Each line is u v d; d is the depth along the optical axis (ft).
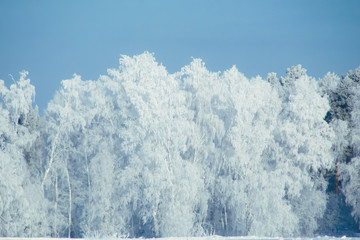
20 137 171.01
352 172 178.60
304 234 174.70
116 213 169.58
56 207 175.01
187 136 176.55
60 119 179.32
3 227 153.79
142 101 169.58
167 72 178.81
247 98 176.86
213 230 179.11
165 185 164.55
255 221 165.78
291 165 178.40
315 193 178.40
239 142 173.06
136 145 173.47
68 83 183.11
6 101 172.86
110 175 170.19
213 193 179.52
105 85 182.80
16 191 155.63
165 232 160.86
